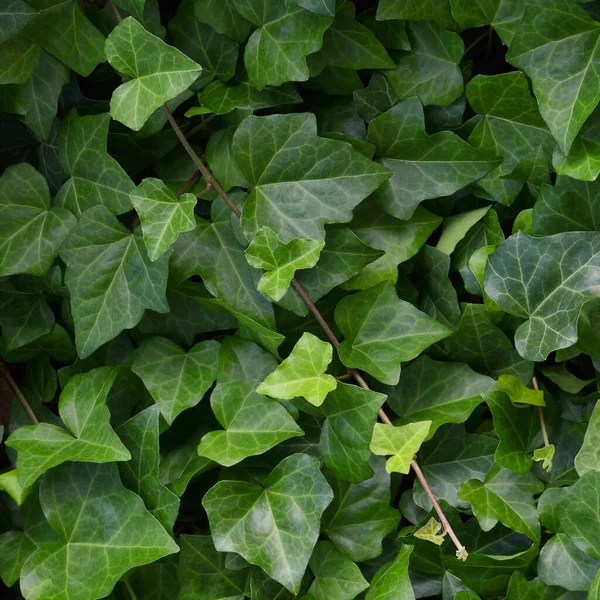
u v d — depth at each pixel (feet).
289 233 2.85
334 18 2.86
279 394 2.81
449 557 2.85
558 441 2.91
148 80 2.79
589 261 2.78
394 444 2.82
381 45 2.87
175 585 2.97
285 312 2.90
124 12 2.87
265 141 2.83
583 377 2.93
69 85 2.93
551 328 2.80
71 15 2.86
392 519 2.90
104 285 2.88
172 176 2.95
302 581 2.91
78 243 2.88
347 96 2.93
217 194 2.89
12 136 2.97
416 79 2.90
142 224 2.79
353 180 2.83
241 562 2.88
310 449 2.93
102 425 2.86
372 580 2.88
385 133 2.88
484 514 2.85
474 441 2.91
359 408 2.81
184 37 2.91
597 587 2.76
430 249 2.91
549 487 2.88
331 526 2.92
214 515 2.83
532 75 2.79
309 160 2.84
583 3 2.77
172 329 2.94
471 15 2.83
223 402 2.88
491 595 2.89
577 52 2.77
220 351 2.91
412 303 2.94
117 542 2.87
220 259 2.87
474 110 2.89
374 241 2.91
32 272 2.91
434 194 2.88
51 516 2.90
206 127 2.95
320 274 2.87
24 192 2.92
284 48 2.83
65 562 2.88
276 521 2.84
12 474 2.91
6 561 2.94
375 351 2.87
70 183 2.92
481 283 2.86
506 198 2.89
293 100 2.88
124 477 2.90
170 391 2.90
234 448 2.84
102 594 2.84
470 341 2.91
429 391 2.92
